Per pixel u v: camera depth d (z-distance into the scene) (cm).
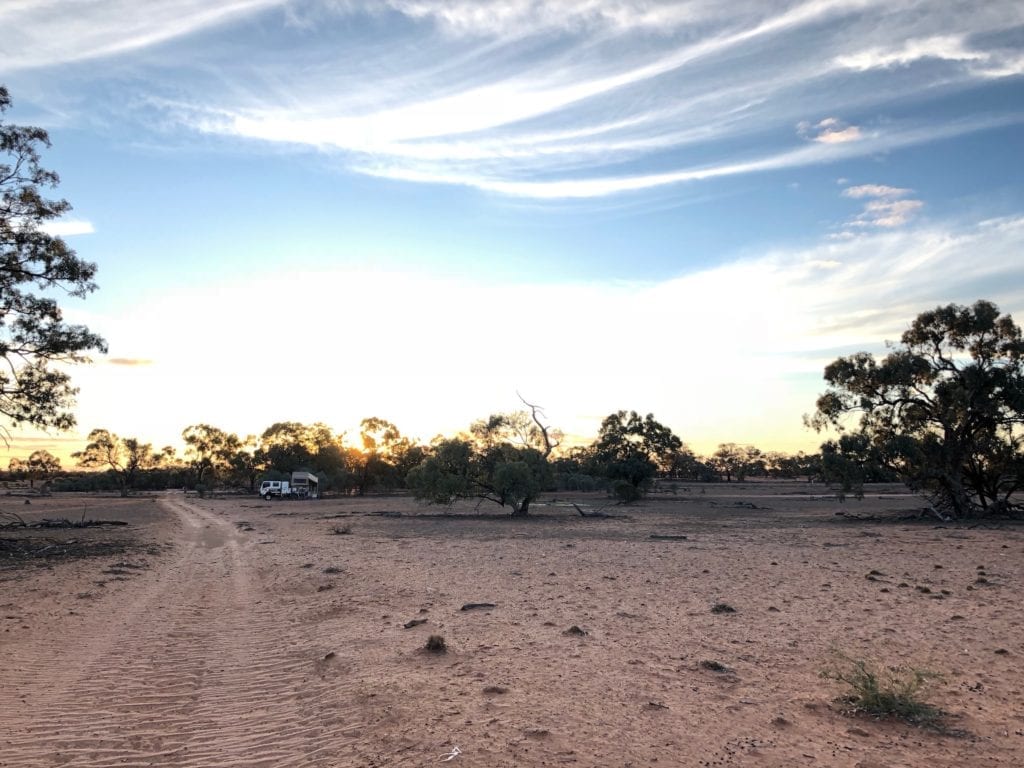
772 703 643
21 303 2386
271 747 560
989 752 523
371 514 4788
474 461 4719
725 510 5184
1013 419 3856
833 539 2636
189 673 795
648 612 1112
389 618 1077
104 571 1738
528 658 807
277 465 11512
